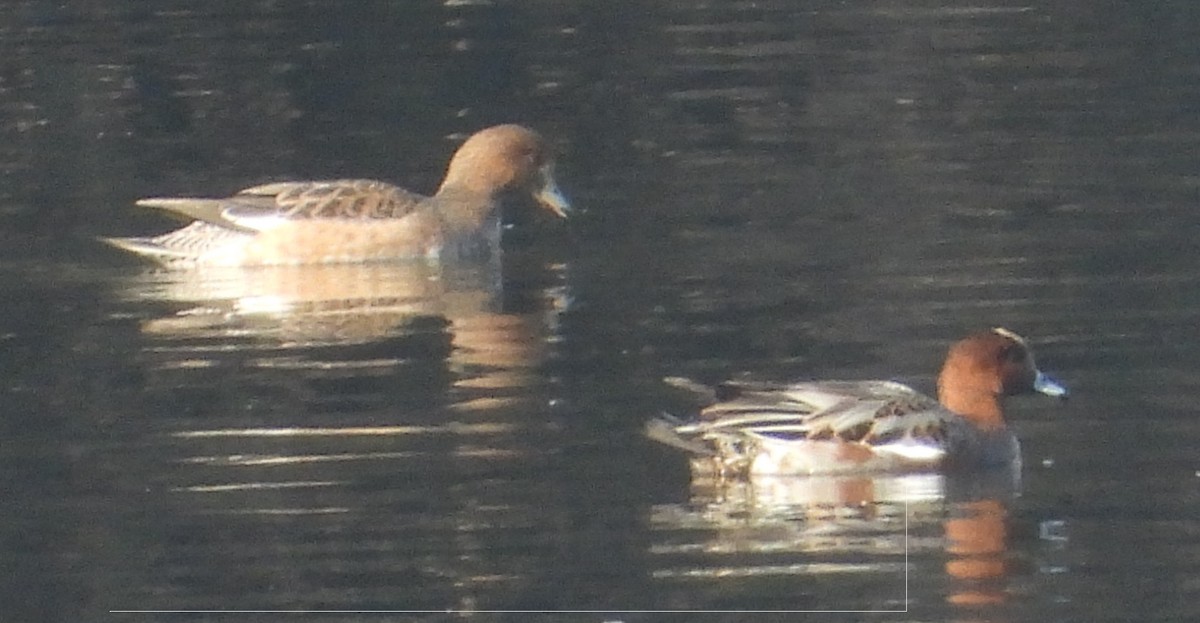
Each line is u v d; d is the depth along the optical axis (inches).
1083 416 587.8
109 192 856.9
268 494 548.4
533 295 717.9
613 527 529.0
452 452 571.5
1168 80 939.3
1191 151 834.8
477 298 721.6
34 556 519.8
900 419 558.6
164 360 653.3
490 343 663.1
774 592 493.0
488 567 507.5
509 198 844.0
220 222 780.0
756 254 740.0
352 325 690.8
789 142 884.0
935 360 625.6
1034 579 496.7
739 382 588.4
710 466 560.1
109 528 533.0
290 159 898.7
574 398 609.3
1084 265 706.8
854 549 515.8
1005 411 599.2
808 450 555.5
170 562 515.2
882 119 908.6
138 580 506.9
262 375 636.7
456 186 800.9
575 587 497.7
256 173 880.9
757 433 558.3
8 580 507.8
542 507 536.7
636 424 589.3
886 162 846.5
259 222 778.2
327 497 546.3
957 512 535.8
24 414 605.9
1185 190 784.9
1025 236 741.3
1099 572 497.7
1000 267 708.7
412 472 560.4
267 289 744.3
